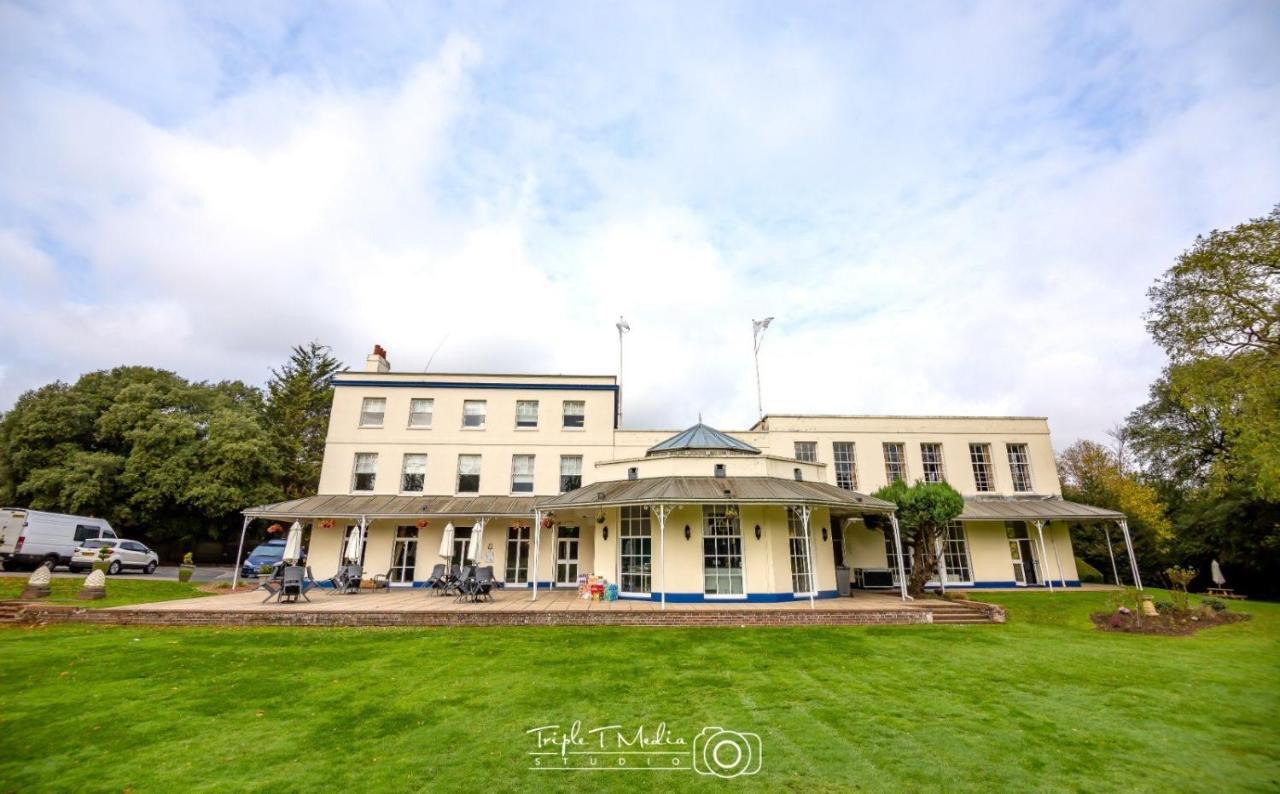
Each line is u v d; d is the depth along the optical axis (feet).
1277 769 20.30
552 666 33.81
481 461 82.12
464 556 76.54
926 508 66.69
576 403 85.20
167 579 78.02
